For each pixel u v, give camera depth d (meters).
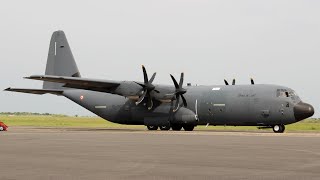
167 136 37.53
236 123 51.66
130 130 55.69
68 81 51.41
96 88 54.09
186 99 53.50
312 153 20.55
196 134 42.12
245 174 13.38
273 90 49.59
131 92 52.44
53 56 63.22
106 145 25.77
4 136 36.50
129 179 12.34
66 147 24.03
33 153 20.27
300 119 48.75
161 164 16.02
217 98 51.88
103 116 58.94
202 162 16.66
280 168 14.84
